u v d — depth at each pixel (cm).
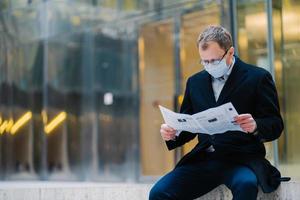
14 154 1880
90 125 1973
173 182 463
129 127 1895
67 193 681
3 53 1866
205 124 433
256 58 1001
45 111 1941
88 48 1975
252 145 457
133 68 1886
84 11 1945
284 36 1005
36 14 1916
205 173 461
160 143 1770
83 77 2009
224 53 445
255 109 457
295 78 1006
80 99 1992
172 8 1670
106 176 1908
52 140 1936
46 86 1947
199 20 1544
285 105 981
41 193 704
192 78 497
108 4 1911
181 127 452
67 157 1941
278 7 1004
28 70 1923
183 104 505
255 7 1019
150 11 1770
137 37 1858
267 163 456
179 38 1664
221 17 1205
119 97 1927
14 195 728
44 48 1942
